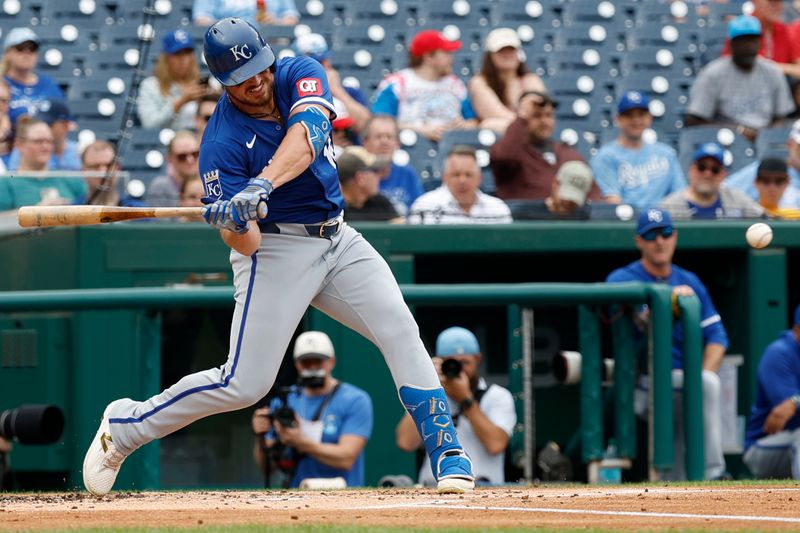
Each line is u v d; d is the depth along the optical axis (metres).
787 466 31.80
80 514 16.05
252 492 20.36
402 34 48.44
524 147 35.72
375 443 31.44
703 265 36.12
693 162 35.78
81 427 30.17
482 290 29.64
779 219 35.44
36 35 47.66
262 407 30.95
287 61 16.95
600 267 37.00
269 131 16.72
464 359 29.23
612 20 50.66
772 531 13.65
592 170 37.69
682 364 30.44
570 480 30.58
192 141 34.19
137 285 31.72
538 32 49.25
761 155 40.00
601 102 46.06
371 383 31.45
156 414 17.75
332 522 14.80
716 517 15.29
